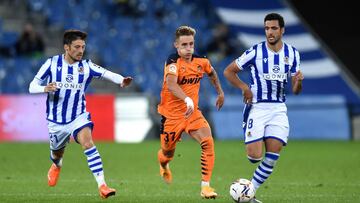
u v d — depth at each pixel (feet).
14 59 251.60
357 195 105.09
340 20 325.83
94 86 265.75
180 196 103.76
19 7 288.51
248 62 93.81
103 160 164.66
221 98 104.37
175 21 295.89
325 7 326.44
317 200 98.99
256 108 93.25
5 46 264.31
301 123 243.40
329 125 244.01
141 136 231.91
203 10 307.17
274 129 92.27
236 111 240.94
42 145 204.54
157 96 258.78
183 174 137.28
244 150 192.54
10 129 221.46
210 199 99.19
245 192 90.63
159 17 297.74
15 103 222.69
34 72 250.16
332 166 153.38
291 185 118.73
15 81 247.50
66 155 175.11
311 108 244.63
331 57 297.53
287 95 249.55
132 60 272.72
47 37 280.31
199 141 97.35
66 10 286.66
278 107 93.09
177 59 97.81
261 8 305.53
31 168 146.00
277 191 110.22
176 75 96.43
